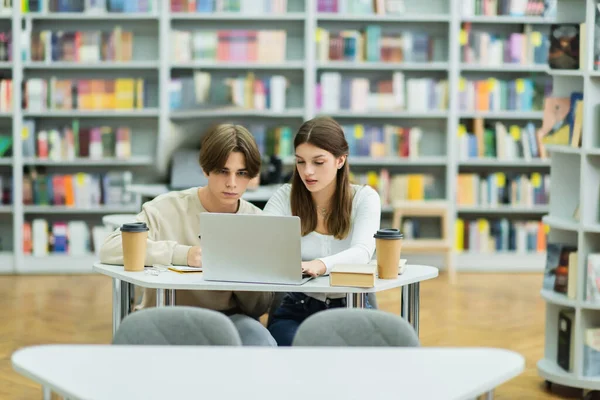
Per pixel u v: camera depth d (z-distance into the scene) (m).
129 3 10.76
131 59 10.88
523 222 11.14
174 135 9.15
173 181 8.76
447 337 7.72
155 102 11.10
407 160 11.01
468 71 11.38
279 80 10.84
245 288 4.62
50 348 3.53
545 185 11.05
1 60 10.67
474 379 3.18
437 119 11.38
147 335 3.87
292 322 5.16
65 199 10.85
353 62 10.92
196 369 3.28
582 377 6.14
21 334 7.68
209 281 4.71
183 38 10.84
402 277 4.86
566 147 6.18
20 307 8.79
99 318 8.34
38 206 10.81
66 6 10.72
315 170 5.00
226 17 10.80
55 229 10.81
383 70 11.30
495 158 11.05
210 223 4.68
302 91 11.23
